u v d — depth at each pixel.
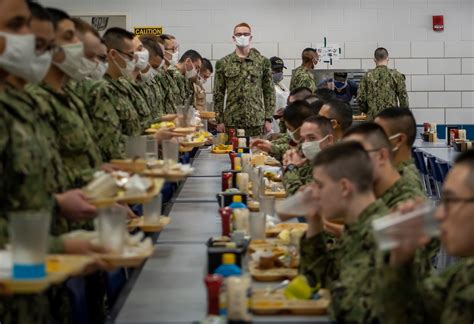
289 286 2.50
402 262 2.00
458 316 2.28
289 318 2.32
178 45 10.69
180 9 11.12
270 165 5.70
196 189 5.20
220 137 7.98
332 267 2.75
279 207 2.85
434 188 7.70
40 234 1.92
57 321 2.94
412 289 2.04
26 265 1.91
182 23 11.14
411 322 2.06
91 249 2.34
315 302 2.41
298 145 5.08
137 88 5.04
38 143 2.58
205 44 11.17
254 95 8.63
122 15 11.05
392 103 10.14
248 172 4.84
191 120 5.77
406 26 11.27
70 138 3.19
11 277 1.92
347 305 2.31
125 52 4.54
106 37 4.54
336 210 2.56
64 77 3.29
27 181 2.48
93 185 2.73
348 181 2.54
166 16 11.11
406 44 11.28
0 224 2.23
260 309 2.34
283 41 11.23
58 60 3.18
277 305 2.37
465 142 8.27
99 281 3.31
